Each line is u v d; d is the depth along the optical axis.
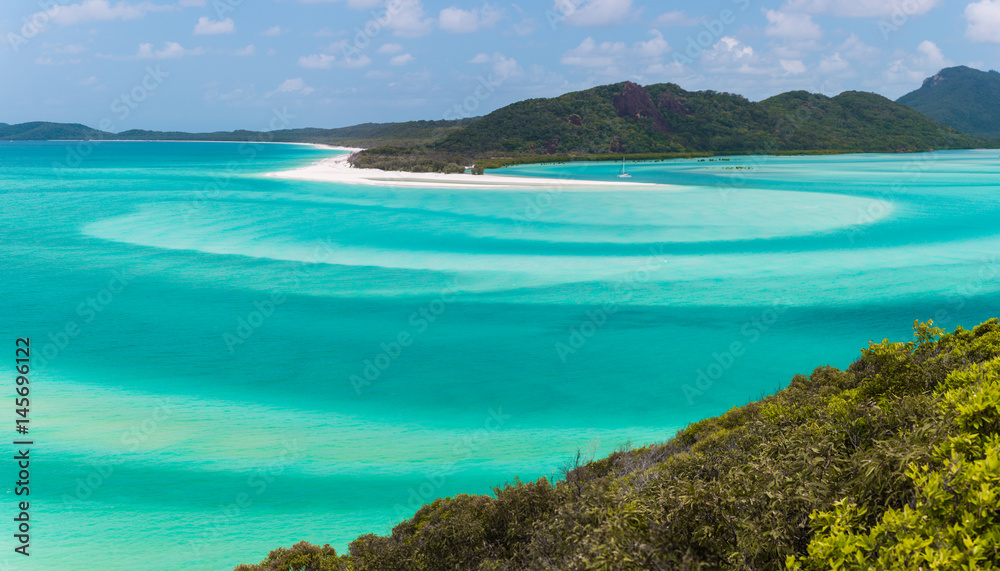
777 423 11.20
